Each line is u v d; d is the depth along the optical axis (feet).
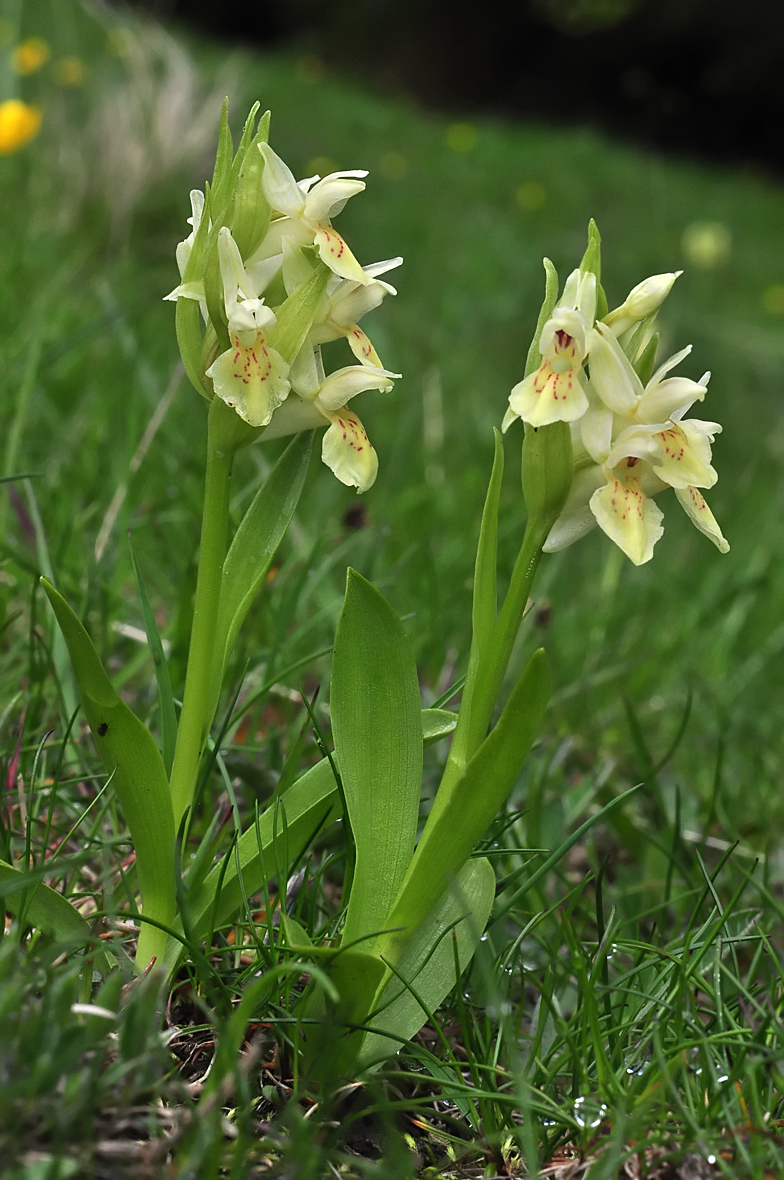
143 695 2.08
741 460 5.34
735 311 8.77
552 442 1.58
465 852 1.61
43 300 2.84
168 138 5.20
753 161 18.43
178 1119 1.50
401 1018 1.65
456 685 1.81
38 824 1.83
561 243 9.28
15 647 2.02
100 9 6.53
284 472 1.69
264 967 1.67
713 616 3.08
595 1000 1.63
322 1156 1.50
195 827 1.86
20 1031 1.49
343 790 1.69
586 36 20.26
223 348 1.60
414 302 6.73
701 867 1.74
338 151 10.28
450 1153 1.62
